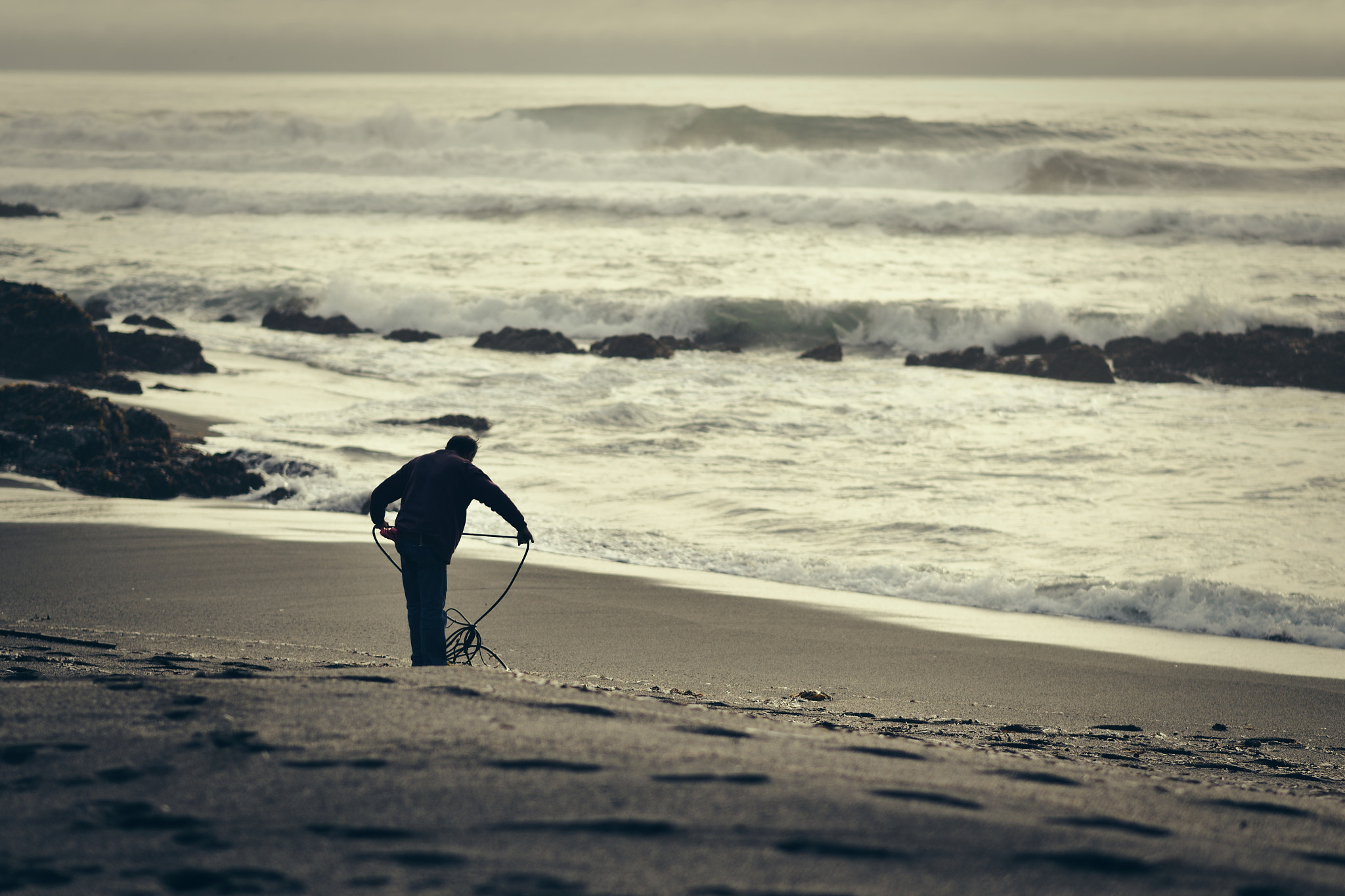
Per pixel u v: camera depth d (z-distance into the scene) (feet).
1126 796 30.96
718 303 219.41
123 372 167.43
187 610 69.26
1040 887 20.95
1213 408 160.35
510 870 20.63
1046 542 98.78
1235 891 21.35
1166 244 276.41
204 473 111.55
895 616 79.66
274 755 27.25
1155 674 67.92
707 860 21.39
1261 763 48.34
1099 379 181.68
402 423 143.13
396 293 229.04
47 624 63.00
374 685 36.40
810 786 26.32
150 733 29.12
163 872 20.13
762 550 96.84
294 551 87.04
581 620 74.38
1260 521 104.27
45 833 21.98
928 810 24.98
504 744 28.73
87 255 269.64
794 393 167.43
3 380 147.74
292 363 185.78
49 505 99.50
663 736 31.55
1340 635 77.00
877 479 121.29
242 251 275.39
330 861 20.85
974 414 154.51
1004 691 62.95
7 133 468.34
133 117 505.25
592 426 143.95
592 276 248.73
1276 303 217.77
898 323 216.13
